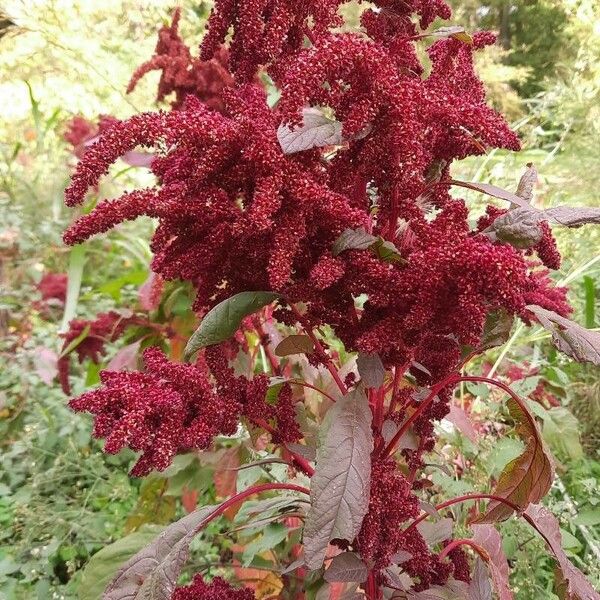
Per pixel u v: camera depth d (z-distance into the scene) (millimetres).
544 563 786
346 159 422
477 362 1069
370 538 419
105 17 2145
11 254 1814
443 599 485
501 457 803
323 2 446
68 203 392
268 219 370
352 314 448
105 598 424
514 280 355
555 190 1395
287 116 371
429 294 381
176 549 426
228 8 448
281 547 784
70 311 1309
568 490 939
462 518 773
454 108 402
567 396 986
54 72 2199
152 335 969
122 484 1183
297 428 508
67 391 1120
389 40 469
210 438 409
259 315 729
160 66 983
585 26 1826
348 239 393
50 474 1164
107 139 384
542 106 1624
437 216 426
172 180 432
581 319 1093
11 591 1027
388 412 488
